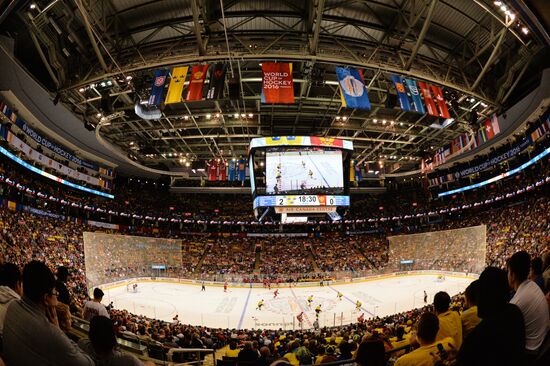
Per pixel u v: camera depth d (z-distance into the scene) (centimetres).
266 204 3116
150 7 2289
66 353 284
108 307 1883
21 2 1809
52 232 3603
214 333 1784
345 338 1169
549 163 4038
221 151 4872
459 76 2942
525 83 3059
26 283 296
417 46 2261
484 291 274
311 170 3158
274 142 3147
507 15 2070
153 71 2695
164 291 3841
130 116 3500
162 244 4991
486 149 4609
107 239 4056
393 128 3856
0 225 2755
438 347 328
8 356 283
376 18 2414
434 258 4694
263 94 2241
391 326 1553
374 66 2403
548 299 408
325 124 3872
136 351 655
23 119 3462
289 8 2345
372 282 4353
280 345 1290
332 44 2628
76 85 2577
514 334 251
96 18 2244
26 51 2697
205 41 2466
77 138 4131
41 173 3978
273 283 4341
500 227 4231
